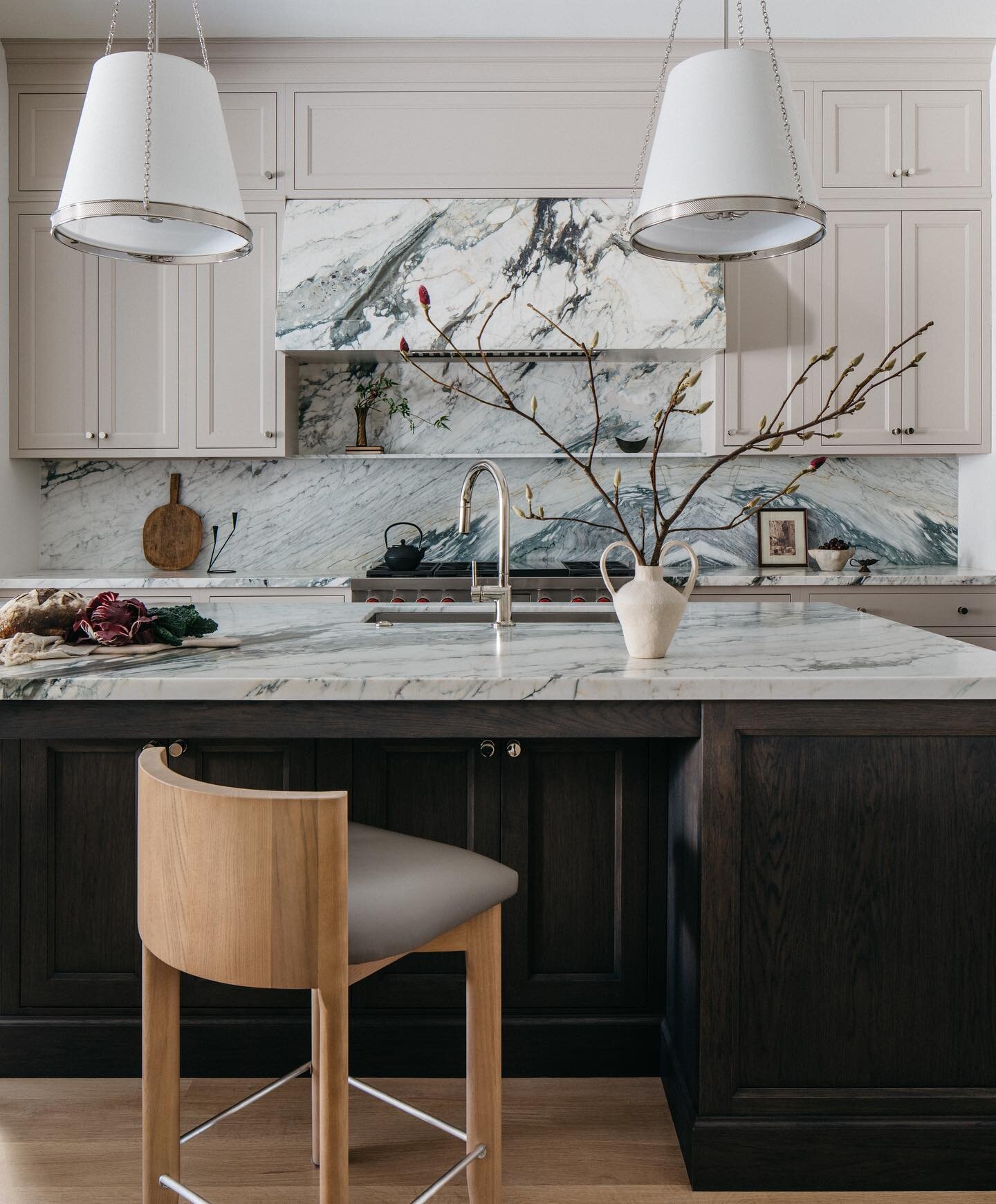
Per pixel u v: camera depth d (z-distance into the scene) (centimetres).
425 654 206
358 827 181
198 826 126
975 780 183
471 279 417
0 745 213
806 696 176
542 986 219
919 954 184
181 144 203
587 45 419
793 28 411
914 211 432
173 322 430
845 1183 183
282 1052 218
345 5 388
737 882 182
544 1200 178
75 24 402
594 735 182
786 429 436
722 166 198
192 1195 141
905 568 466
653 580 196
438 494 472
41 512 469
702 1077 183
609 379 467
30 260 428
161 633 211
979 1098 185
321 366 466
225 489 471
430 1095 212
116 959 216
